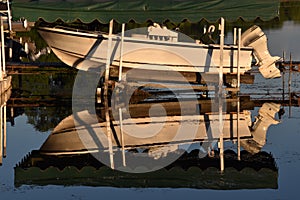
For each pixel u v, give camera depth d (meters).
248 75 18.80
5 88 18.06
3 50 18.38
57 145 12.52
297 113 16.14
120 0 15.95
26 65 19.62
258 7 16.05
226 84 18.66
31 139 13.12
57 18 16.06
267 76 19.12
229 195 9.44
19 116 15.53
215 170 10.59
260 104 17.44
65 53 18.31
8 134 13.61
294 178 10.24
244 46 18.72
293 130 14.08
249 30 18.92
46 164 11.06
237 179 10.19
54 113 15.88
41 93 18.78
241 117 15.63
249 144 12.66
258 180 10.13
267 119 15.34
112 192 9.55
